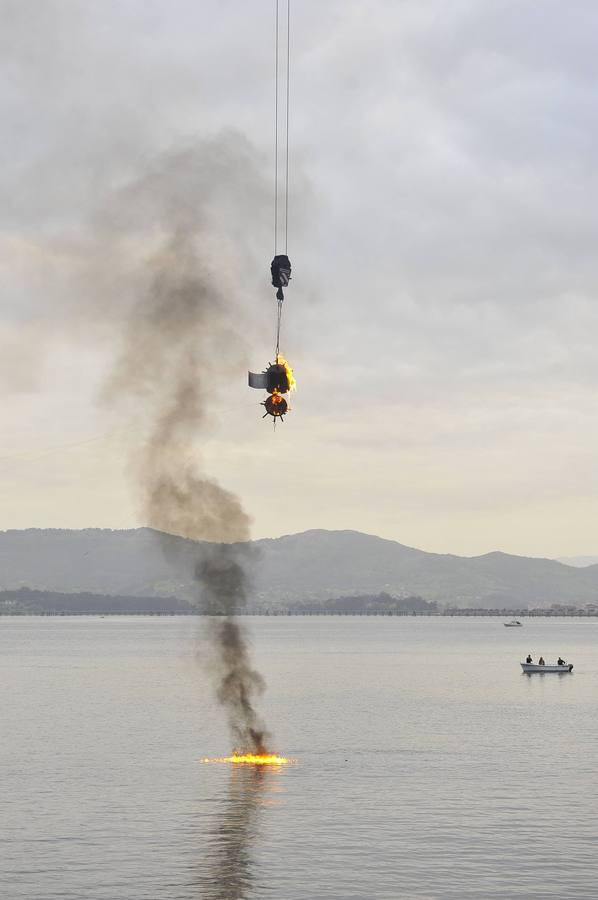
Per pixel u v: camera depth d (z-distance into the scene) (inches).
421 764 5024.6
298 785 4495.6
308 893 3056.1
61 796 4271.7
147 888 3100.4
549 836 3624.5
